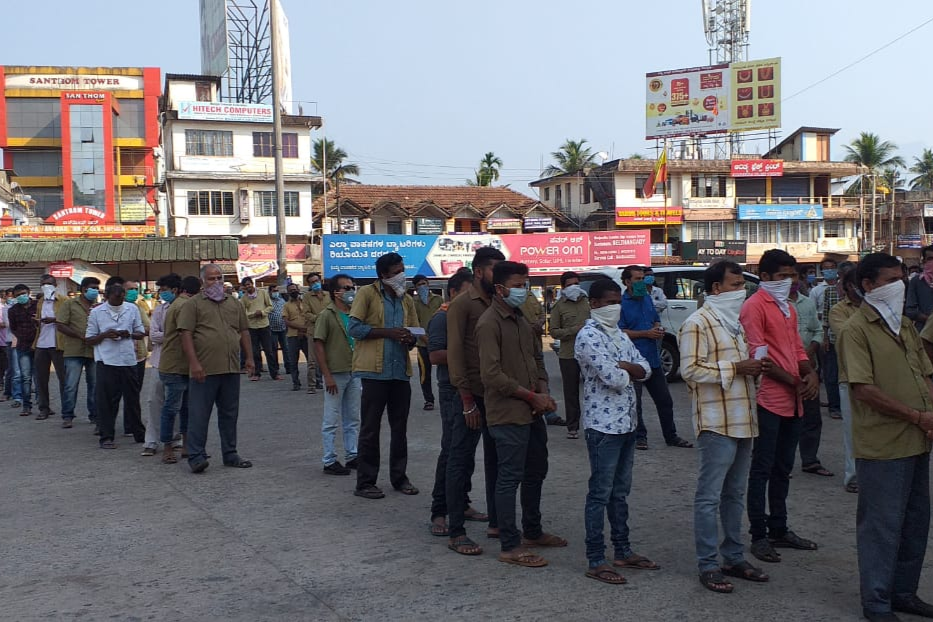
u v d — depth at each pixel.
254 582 4.86
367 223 44.81
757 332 5.18
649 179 45.91
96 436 10.01
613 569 4.82
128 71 48.88
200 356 7.81
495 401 5.05
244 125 42.09
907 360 4.19
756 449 5.20
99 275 27.72
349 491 7.03
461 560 5.21
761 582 4.75
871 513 4.18
